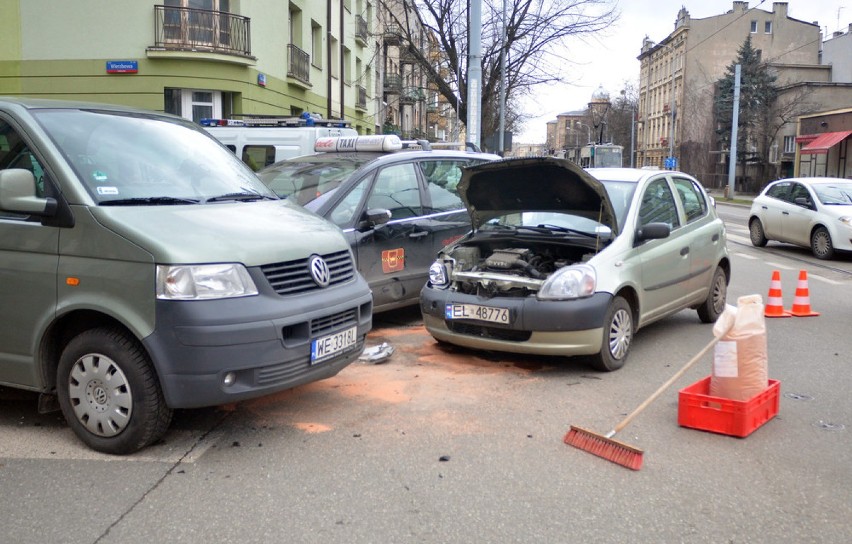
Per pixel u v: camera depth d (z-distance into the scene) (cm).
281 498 367
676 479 391
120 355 407
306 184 730
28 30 1977
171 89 2058
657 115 8388
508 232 683
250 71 2189
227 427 468
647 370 608
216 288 401
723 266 823
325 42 3033
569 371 603
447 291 629
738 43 6925
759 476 396
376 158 761
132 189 452
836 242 1391
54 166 433
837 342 721
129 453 421
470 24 1559
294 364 428
